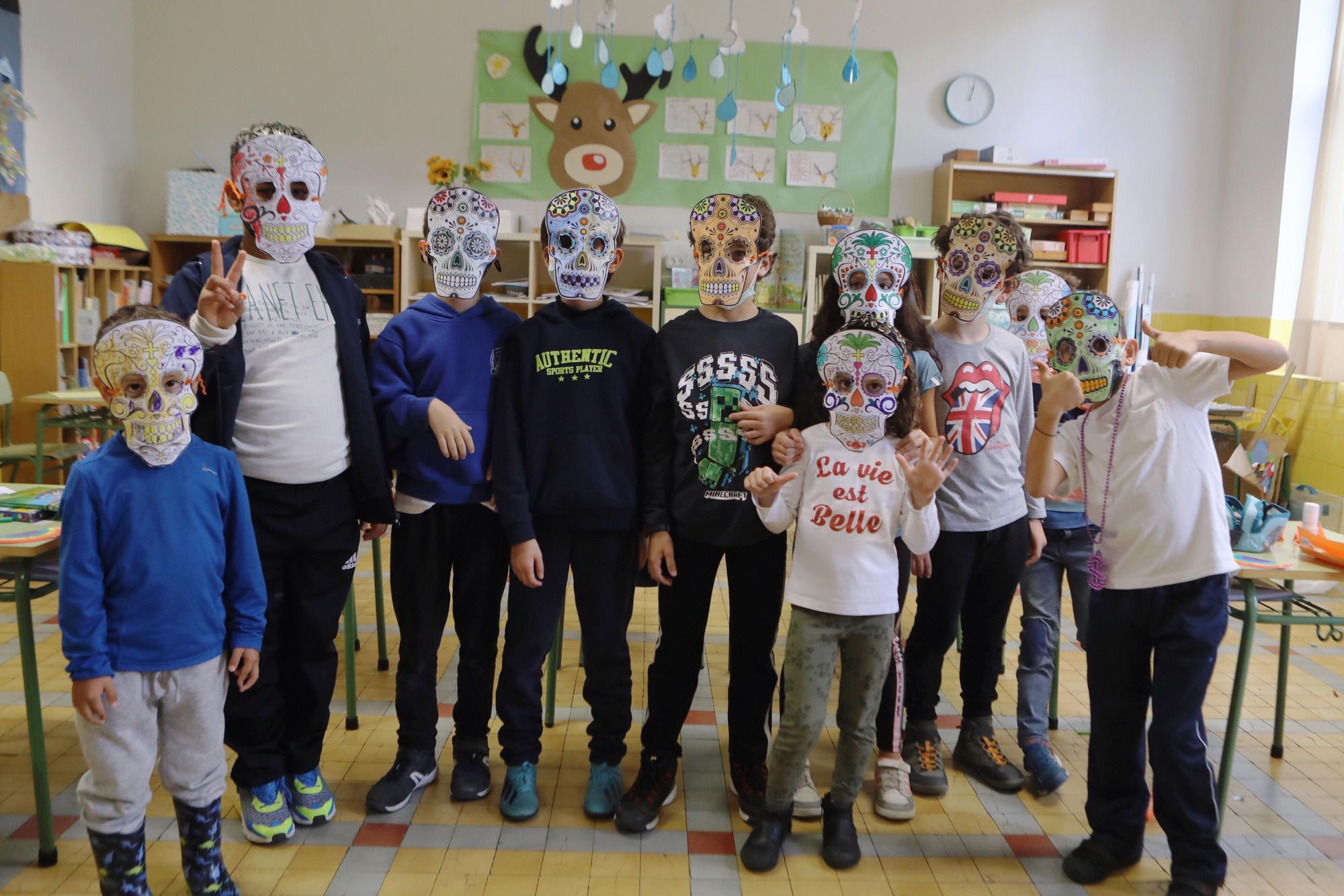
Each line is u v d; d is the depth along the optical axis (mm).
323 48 5336
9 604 3344
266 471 1878
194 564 1622
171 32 5324
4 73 4348
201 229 5145
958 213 5293
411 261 5164
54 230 4512
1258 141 5285
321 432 1928
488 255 2121
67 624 1532
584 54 5332
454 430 1976
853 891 1858
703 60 5371
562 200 2047
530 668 2088
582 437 2016
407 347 2084
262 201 1880
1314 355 4777
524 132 5379
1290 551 2135
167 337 1573
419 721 2145
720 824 2086
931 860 1971
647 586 2186
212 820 1704
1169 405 1854
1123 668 1894
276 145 1880
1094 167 5207
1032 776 2277
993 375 2191
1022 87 5484
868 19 5410
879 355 1825
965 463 2164
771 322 2055
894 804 2113
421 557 2080
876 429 1853
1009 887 1891
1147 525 1827
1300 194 5102
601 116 5367
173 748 1652
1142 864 1977
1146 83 5512
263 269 1927
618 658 2088
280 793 1992
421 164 5406
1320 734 2658
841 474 1879
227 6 5305
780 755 1903
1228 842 2086
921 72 5453
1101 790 1944
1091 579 1931
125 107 5320
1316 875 1966
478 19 5320
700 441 1979
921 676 2295
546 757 2381
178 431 1602
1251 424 4934
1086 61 5492
